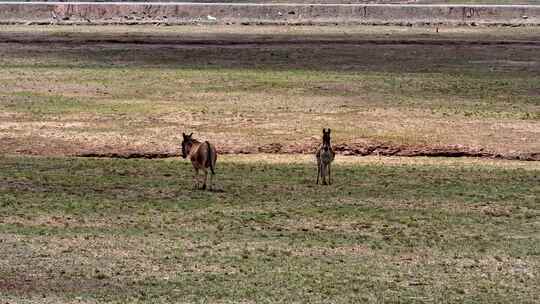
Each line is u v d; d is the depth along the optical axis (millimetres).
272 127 86875
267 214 58531
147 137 82000
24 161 74250
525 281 46562
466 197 64250
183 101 101312
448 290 44938
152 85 113250
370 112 95562
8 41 167250
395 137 83312
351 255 50312
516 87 116625
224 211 59188
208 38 179750
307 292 44094
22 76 120188
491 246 52469
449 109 98125
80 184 66750
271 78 120188
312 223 56719
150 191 64688
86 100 101500
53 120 88812
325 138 66875
